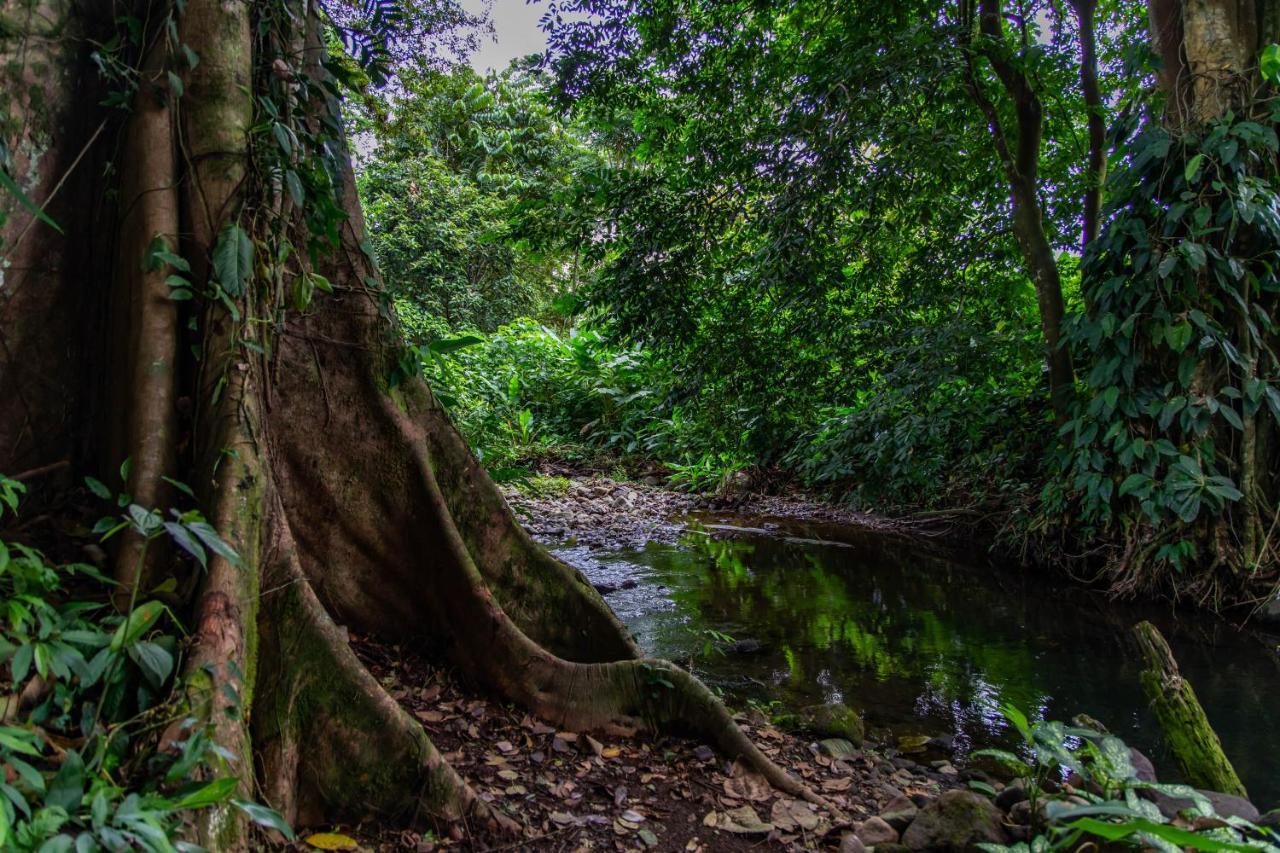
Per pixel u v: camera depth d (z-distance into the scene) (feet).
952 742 11.15
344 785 6.63
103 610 5.88
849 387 24.34
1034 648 15.49
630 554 23.73
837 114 16.57
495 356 45.19
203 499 6.38
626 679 9.43
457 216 53.01
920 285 23.21
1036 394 24.80
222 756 4.65
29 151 6.90
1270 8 17.34
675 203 19.01
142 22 7.52
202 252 6.98
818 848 7.53
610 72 19.54
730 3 19.61
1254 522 17.22
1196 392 17.10
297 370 8.86
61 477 7.04
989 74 23.07
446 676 9.27
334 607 9.16
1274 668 14.40
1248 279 16.63
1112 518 19.98
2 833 3.40
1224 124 16.67
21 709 4.91
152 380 6.54
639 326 20.20
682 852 7.17
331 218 8.01
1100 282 18.39
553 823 7.29
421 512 9.32
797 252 17.13
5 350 6.81
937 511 28.14
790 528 28.84
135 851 3.99
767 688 12.92
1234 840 5.95
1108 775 6.82
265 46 7.89
